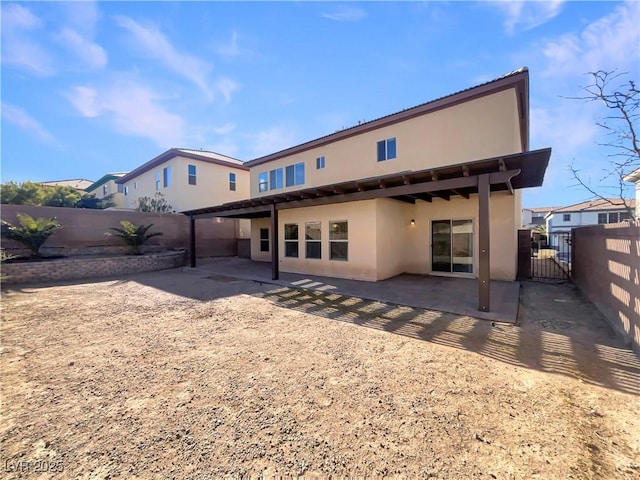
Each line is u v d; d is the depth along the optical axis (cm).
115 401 294
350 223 986
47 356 407
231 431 247
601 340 445
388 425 252
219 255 1895
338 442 232
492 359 381
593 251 654
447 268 1032
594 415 262
